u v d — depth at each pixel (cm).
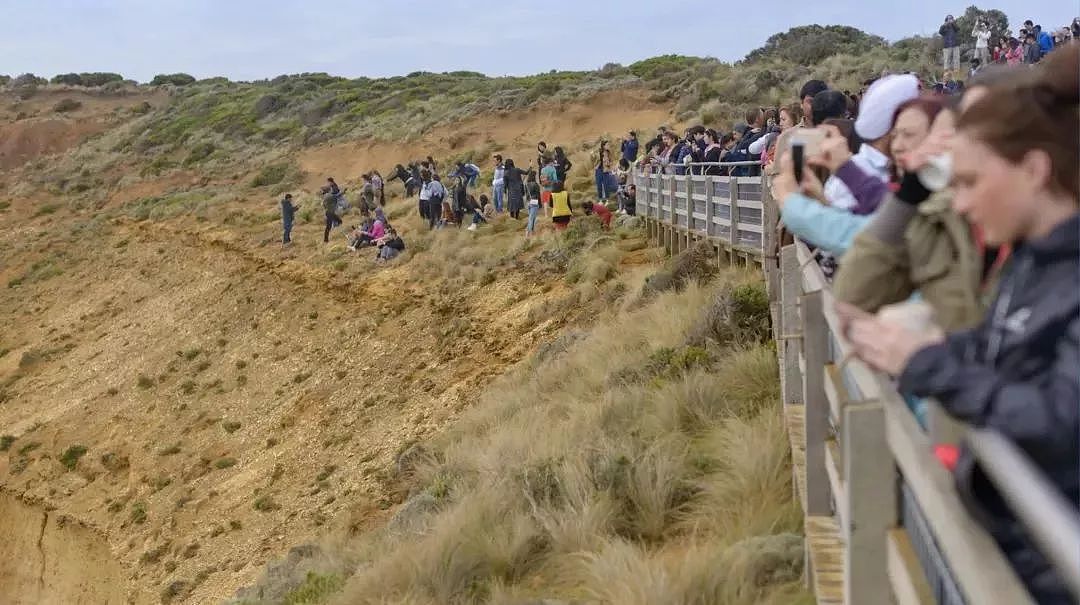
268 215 4206
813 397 488
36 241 5328
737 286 1215
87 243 4997
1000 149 199
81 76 10125
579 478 847
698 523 738
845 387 387
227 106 7500
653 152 2678
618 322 1560
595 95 4684
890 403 279
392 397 2078
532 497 863
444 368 2075
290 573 1148
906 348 206
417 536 940
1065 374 176
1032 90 201
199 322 3262
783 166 415
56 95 9481
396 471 1628
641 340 1383
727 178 1509
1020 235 204
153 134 7469
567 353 1602
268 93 7506
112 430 2827
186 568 1898
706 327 1150
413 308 2453
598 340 1513
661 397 979
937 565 246
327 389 2333
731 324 1115
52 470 2794
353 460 1919
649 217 2339
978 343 206
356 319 2597
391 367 2233
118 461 2664
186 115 7625
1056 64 203
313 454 2059
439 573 779
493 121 5003
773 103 3722
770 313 1069
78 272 4628
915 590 257
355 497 1723
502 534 802
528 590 722
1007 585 174
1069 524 137
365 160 5225
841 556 451
